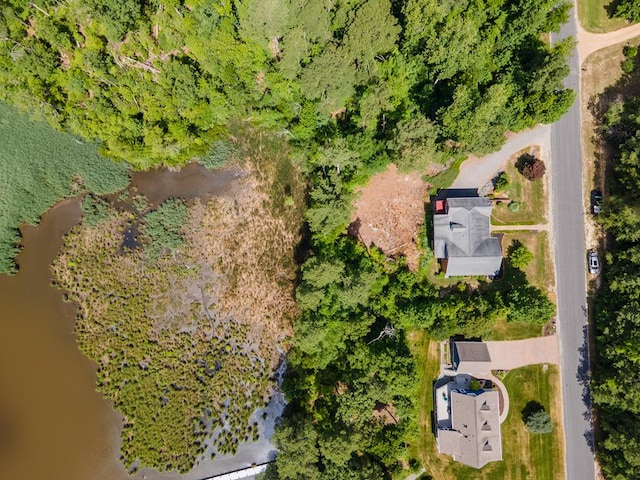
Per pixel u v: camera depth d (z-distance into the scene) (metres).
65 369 57.09
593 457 53.78
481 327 52.28
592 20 56.53
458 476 54.25
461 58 50.09
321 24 49.22
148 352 57.16
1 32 52.19
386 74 53.91
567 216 55.97
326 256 51.97
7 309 57.72
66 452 56.19
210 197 59.19
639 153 48.91
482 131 49.00
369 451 51.94
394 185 57.56
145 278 58.09
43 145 58.03
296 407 56.09
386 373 50.25
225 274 58.41
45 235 58.38
